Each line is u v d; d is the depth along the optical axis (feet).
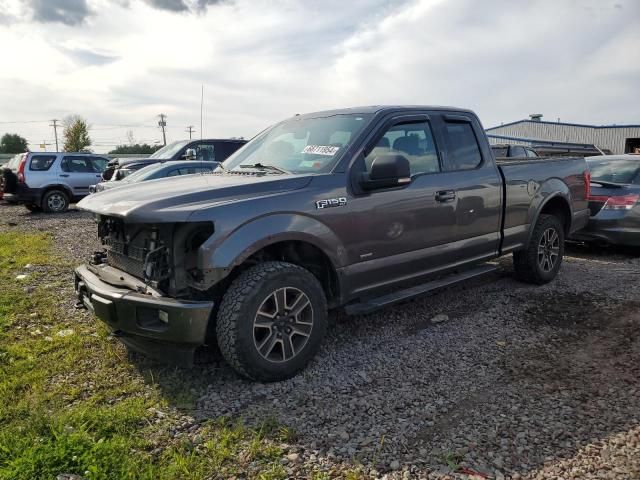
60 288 19.39
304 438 9.43
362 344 13.98
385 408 10.50
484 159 16.81
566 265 23.43
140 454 8.87
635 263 23.88
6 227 39.52
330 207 12.41
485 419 10.02
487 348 13.58
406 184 13.12
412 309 16.84
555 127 140.46
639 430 9.49
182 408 10.52
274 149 15.15
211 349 13.51
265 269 11.43
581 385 11.38
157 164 35.01
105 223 13.74
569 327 15.05
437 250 15.08
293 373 11.89
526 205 18.17
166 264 11.28
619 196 24.67
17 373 12.01
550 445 9.09
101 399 10.84
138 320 11.09
